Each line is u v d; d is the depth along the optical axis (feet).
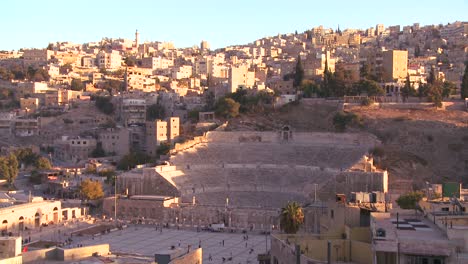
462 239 204.95
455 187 370.94
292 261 240.94
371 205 320.50
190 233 588.91
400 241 206.28
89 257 290.56
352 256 256.52
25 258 278.87
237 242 543.80
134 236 567.18
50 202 629.51
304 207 549.95
